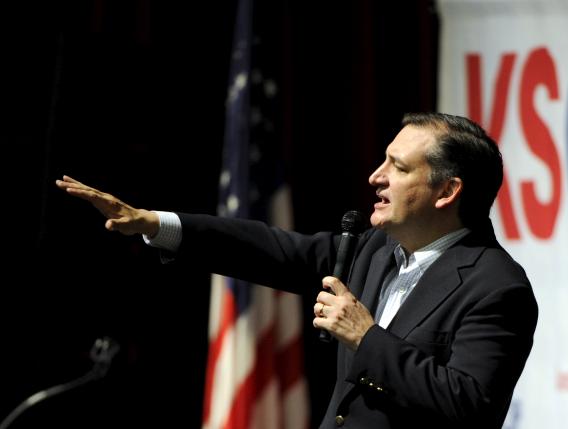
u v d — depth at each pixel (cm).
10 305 1534
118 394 1559
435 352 708
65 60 1473
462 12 1582
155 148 1570
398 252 790
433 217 761
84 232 1473
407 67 1678
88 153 1479
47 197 1445
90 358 1539
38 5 1603
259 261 823
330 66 1694
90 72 1487
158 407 1596
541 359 1480
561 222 1512
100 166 1489
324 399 1630
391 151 770
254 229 833
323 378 1634
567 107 1541
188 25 1677
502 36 1573
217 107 1672
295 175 1659
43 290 1522
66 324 1537
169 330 1612
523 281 728
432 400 663
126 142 1512
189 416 1612
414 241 773
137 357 1572
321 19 1705
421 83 1645
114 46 1509
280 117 1562
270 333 1486
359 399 708
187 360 1620
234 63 1567
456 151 757
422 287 736
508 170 1536
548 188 1522
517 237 1518
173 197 1634
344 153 1675
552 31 1564
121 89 1511
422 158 759
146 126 1534
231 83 1565
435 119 779
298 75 1684
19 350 1530
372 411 700
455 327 714
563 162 1526
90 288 1532
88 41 1491
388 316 757
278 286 838
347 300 701
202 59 1677
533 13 1570
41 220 1447
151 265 1562
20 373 1529
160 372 1603
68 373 1535
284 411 1492
